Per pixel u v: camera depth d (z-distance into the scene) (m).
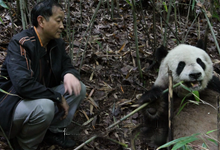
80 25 5.19
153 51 4.41
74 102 3.02
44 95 2.56
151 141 3.18
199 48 3.08
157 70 4.21
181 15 6.16
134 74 4.22
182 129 2.68
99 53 4.51
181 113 2.81
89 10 5.78
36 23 2.62
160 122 3.00
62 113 2.90
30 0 5.19
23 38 2.54
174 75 2.86
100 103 3.72
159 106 2.87
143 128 3.21
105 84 4.02
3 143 2.94
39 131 2.68
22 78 2.43
